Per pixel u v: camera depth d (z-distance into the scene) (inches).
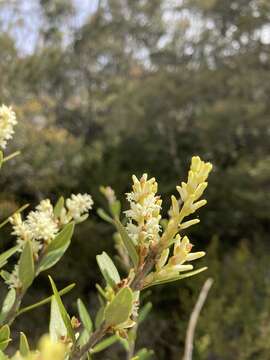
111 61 724.7
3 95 387.5
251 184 495.5
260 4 518.9
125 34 743.1
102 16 690.2
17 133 350.6
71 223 43.6
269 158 479.2
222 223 507.2
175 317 376.5
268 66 530.0
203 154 549.3
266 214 488.1
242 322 317.7
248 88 511.5
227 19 593.6
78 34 680.4
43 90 534.3
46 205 47.5
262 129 511.8
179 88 537.0
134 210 34.2
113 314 31.9
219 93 550.6
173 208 34.2
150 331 390.0
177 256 34.0
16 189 383.6
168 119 553.9
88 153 510.3
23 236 43.0
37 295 416.5
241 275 366.3
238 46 581.6
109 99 635.5
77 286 441.4
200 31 665.0
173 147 550.0
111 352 320.2
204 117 505.4
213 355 315.6
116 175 516.4
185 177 535.8
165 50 639.1
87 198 49.6
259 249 426.6
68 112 622.8
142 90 546.9
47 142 399.5
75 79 653.3
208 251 410.0
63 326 40.3
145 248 34.2
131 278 36.7
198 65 607.2
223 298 333.4
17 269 42.6
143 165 557.9
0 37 414.6
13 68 403.5
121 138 572.1
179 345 380.5
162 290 420.5
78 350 33.4
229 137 514.9
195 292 375.9
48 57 482.0
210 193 509.4
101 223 486.9
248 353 297.6
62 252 43.9
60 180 418.0
